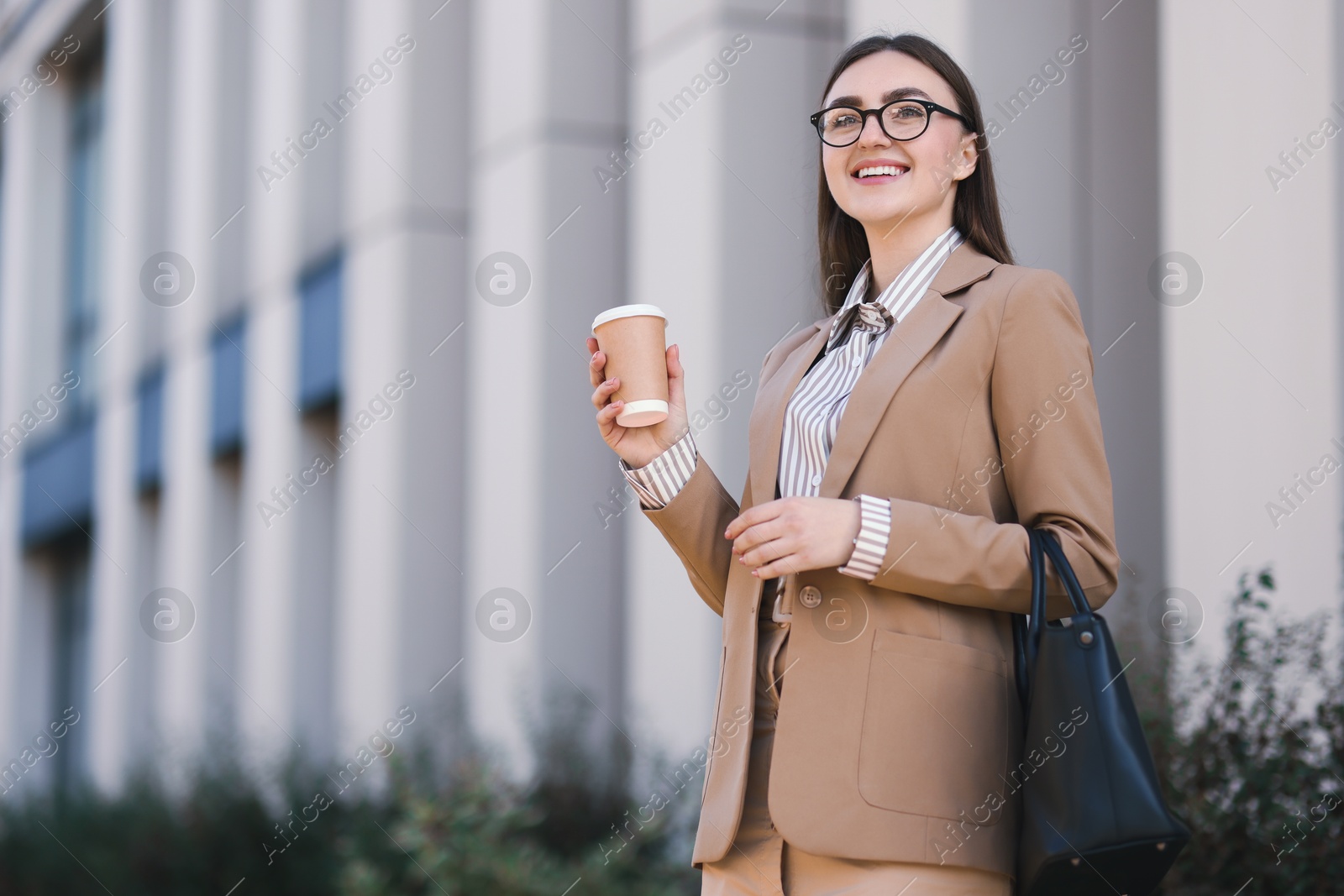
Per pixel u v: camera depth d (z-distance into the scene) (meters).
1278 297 7.81
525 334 13.98
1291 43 7.81
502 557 14.23
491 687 14.09
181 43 23.38
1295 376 7.67
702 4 11.45
